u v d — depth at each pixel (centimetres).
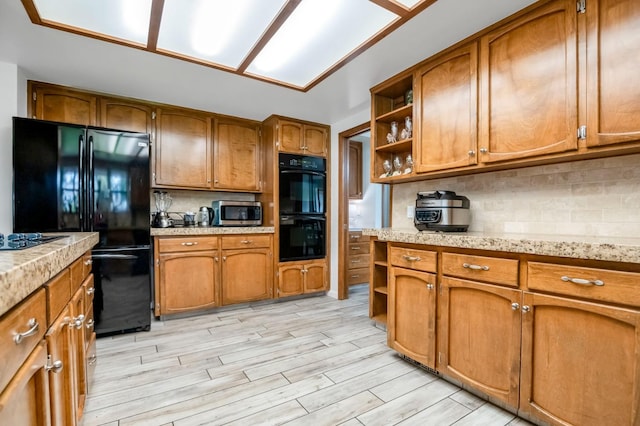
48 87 264
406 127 253
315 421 151
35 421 79
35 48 210
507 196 208
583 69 148
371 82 265
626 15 136
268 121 368
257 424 149
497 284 155
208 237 316
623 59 137
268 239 351
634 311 113
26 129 227
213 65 235
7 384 62
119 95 293
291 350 231
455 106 204
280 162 358
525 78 170
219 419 152
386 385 184
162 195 342
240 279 334
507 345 151
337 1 168
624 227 159
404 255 206
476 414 157
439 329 183
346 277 380
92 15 178
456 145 204
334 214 387
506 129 178
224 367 205
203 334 263
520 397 146
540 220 191
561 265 132
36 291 84
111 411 158
